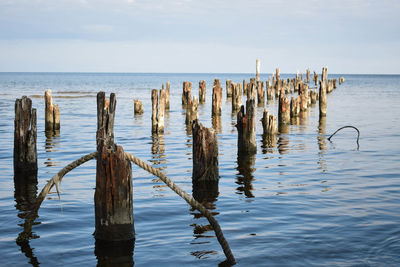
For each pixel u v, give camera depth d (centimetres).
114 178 629
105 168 629
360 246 623
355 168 1233
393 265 558
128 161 635
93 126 2325
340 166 1263
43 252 609
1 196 922
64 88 7738
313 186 1013
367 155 1455
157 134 2047
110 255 598
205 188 1005
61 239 659
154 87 8606
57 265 567
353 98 4981
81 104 3953
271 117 1936
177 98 5156
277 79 5197
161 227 718
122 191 636
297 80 6194
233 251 609
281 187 1006
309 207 832
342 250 608
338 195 926
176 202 877
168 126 2395
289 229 700
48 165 1262
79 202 875
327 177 1114
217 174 1078
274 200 888
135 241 650
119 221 641
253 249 616
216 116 2955
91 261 579
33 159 1152
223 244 591
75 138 1864
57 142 1742
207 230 701
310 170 1208
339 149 1584
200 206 609
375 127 2273
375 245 627
